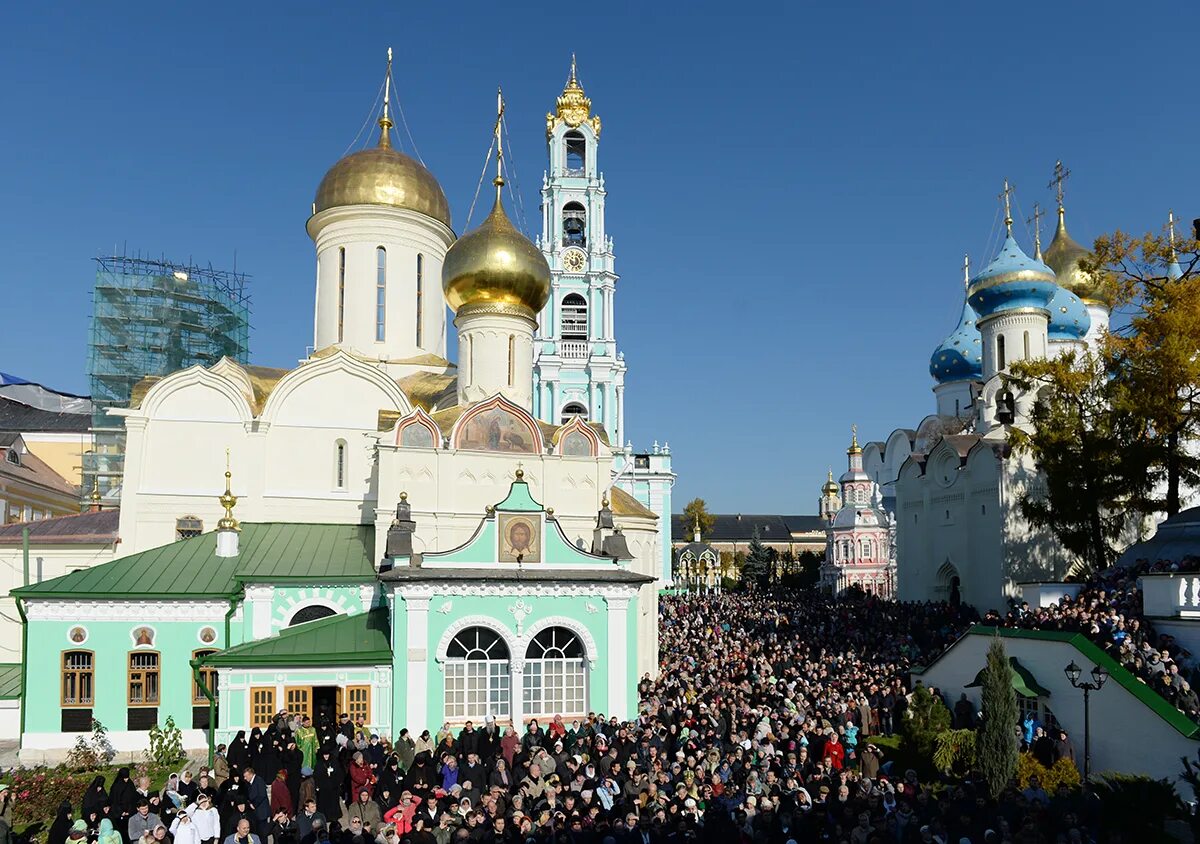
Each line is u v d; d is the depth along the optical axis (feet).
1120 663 80.94
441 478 120.16
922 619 161.79
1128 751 78.18
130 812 63.82
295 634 101.45
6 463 191.62
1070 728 85.40
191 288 212.64
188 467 131.34
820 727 82.74
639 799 61.46
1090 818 61.16
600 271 285.02
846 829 55.77
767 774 66.95
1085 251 235.40
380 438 124.77
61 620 104.06
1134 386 127.34
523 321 140.05
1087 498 130.41
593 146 294.25
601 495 128.16
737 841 54.80
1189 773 66.54
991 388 192.65
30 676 102.73
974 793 63.52
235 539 117.19
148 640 105.91
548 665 101.24
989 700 73.92
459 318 140.36
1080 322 215.10
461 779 72.43
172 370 207.82
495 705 99.14
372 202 158.61
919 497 198.39
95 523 144.05
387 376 138.92
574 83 294.66
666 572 290.56
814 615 193.16
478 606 98.58
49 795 83.25
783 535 625.82
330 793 70.38
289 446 134.51
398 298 160.35
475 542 100.99
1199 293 120.78
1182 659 83.61
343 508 134.92
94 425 205.05
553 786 63.46
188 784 68.03
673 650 158.71
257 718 95.76
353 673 97.50
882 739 92.89
